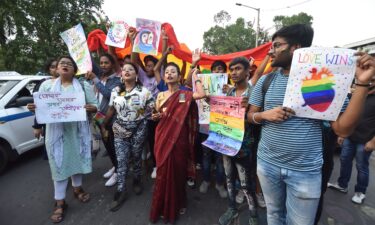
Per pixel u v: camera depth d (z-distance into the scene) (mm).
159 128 2629
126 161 2936
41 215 2730
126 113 2816
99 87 3195
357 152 2990
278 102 1554
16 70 10250
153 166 3857
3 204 2953
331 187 3398
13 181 3553
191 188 3334
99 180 3572
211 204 2951
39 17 10547
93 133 4055
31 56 10273
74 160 2756
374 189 3389
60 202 2721
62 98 2543
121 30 3387
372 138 2768
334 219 2686
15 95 3959
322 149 1521
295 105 1410
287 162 1521
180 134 2533
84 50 2990
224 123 2357
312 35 1491
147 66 3695
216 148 2344
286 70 1577
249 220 2527
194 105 2848
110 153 3354
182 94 2641
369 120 2820
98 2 13469
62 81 2713
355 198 3033
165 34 3582
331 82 1320
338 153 4848
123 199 2916
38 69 10664
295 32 1450
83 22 12375
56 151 2598
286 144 1497
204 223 2584
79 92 2629
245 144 2301
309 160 1459
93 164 4168
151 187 3340
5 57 10203
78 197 2996
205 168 3176
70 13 12250
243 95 2350
